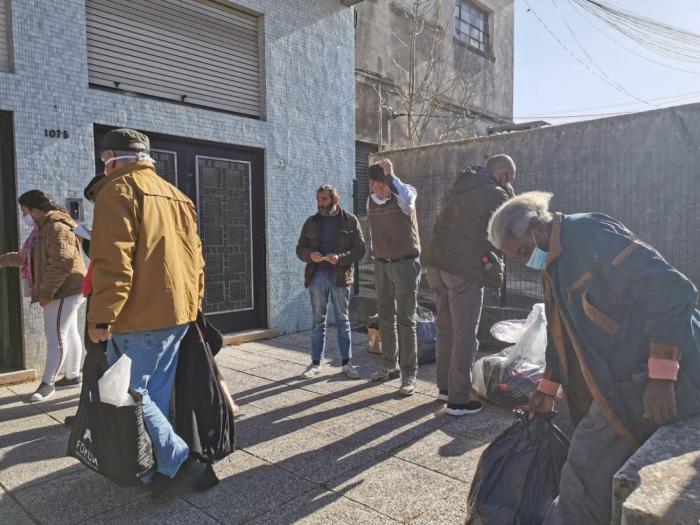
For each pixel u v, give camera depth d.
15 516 2.54
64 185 4.80
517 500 1.99
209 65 5.96
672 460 1.43
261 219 6.54
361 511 2.54
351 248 4.74
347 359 4.83
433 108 11.61
